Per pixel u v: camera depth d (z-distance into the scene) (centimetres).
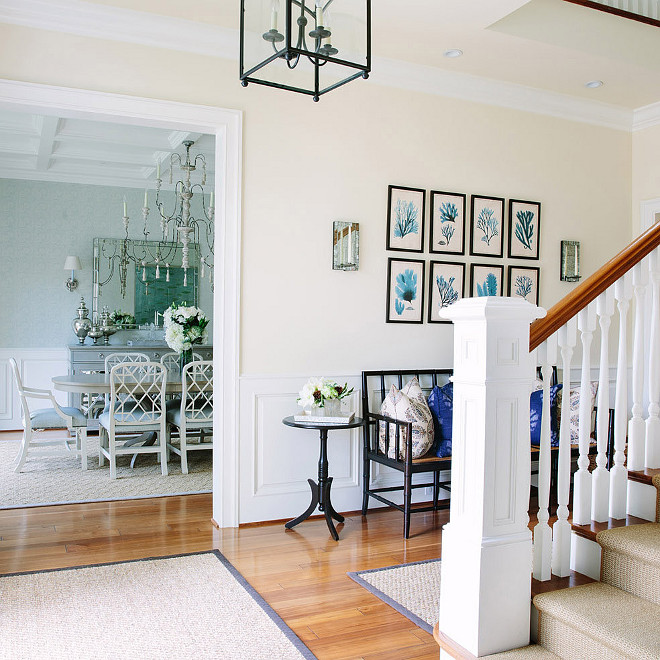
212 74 420
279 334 441
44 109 385
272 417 439
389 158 475
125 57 398
